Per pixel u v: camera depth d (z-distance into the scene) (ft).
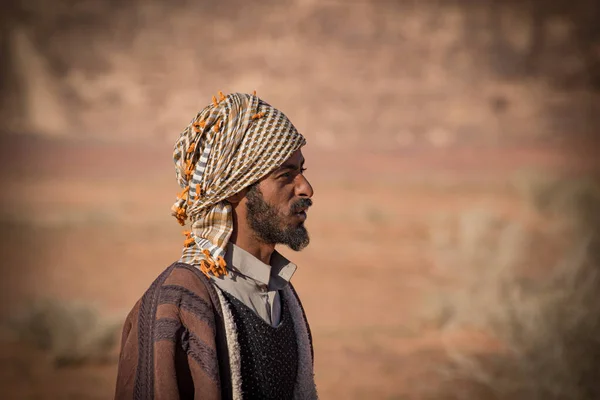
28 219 97.76
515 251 61.26
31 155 138.00
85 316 46.11
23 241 85.76
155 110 168.76
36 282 68.08
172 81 174.40
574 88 172.55
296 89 171.12
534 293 44.21
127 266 74.02
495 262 56.75
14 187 116.26
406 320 51.08
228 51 179.11
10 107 161.07
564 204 75.51
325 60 176.45
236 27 182.60
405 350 44.01
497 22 183.32
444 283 60.70
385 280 64.80
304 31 181.68
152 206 104.99
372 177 122.01
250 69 176.65
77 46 173.99
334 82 171.94
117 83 171.12
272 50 178.91
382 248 78.28
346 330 49.26
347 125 161.79
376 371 40.55
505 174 122.83
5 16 169.07
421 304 54.13
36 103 161.89
